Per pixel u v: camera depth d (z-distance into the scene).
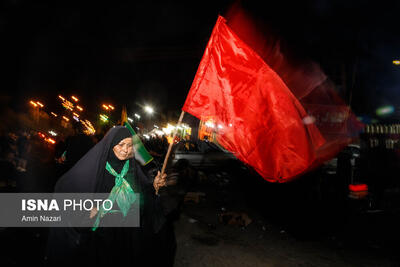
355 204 7.24
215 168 11.61
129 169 2.55
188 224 5.65
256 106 2.77
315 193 7.94
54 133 10.28
